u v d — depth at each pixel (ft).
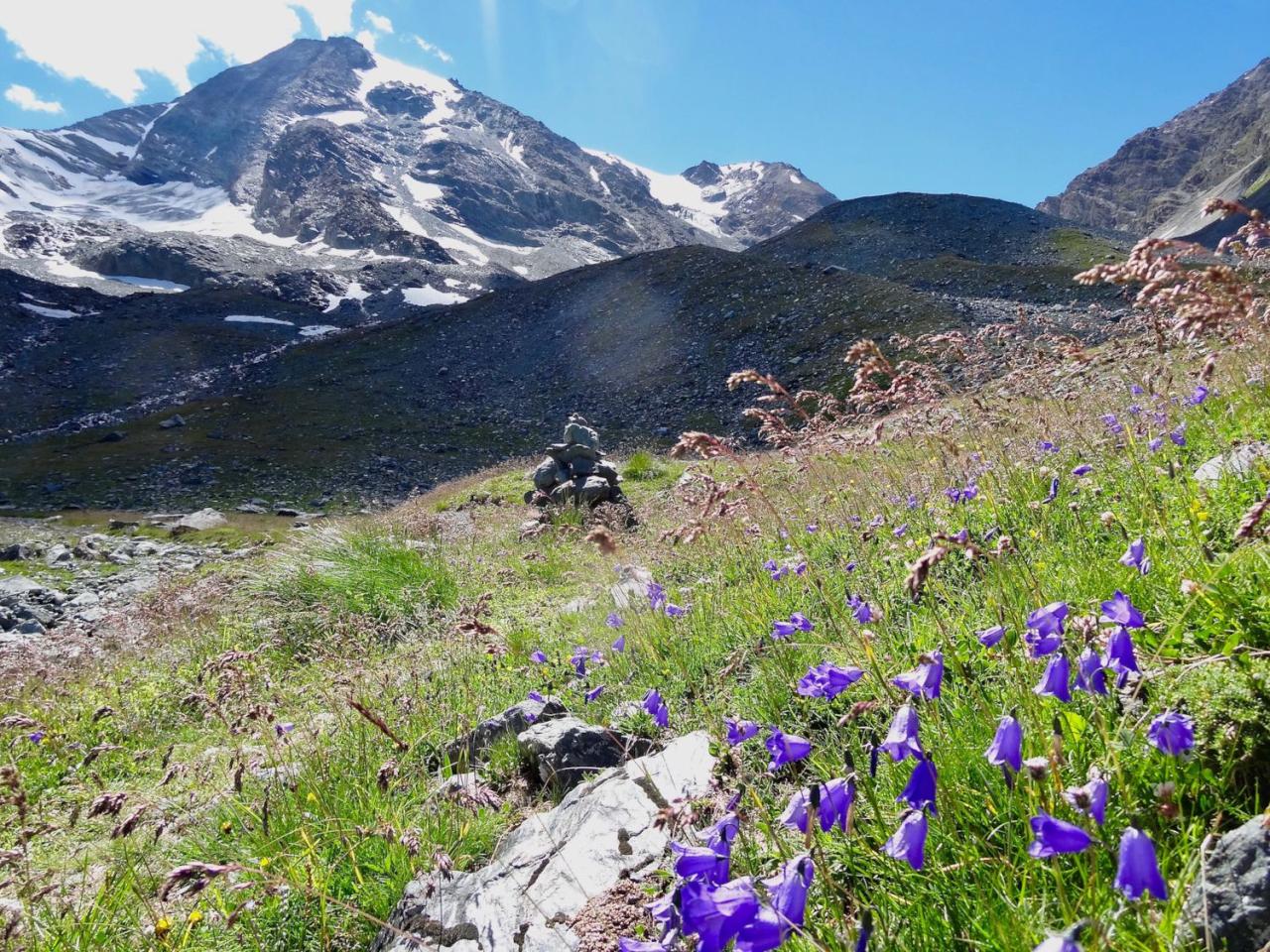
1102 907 5.77
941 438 19.11
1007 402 21.07
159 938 11.61
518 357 204.54
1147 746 7.27
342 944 11.58
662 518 40.91
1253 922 5.37
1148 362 21.44
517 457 145.38
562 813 12.72
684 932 4.85
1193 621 9.18
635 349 184.24
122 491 138.41
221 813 15.57
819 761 10.21
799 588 18.63
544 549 41.81
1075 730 7.92
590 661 21.53
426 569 36.24
